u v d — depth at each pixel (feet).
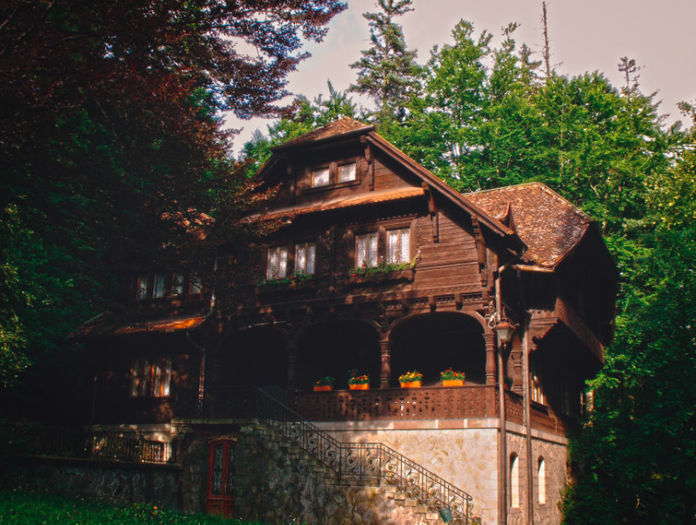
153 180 60.75
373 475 62.49
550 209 85.30
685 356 75.92
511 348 74.18
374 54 160.25
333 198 82.07
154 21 44.06
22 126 46.03
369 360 82.64
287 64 56.29
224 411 75.72
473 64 133.39
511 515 63.36
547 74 156.04
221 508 71.10
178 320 88.53
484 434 63.82
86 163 58.13
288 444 66.33
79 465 65.57
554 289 74.84
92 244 64.69
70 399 94.94
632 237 113.29
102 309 69.36
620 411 82.94
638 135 117.60
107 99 52.26
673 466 74.64
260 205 70.49
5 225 63.10
